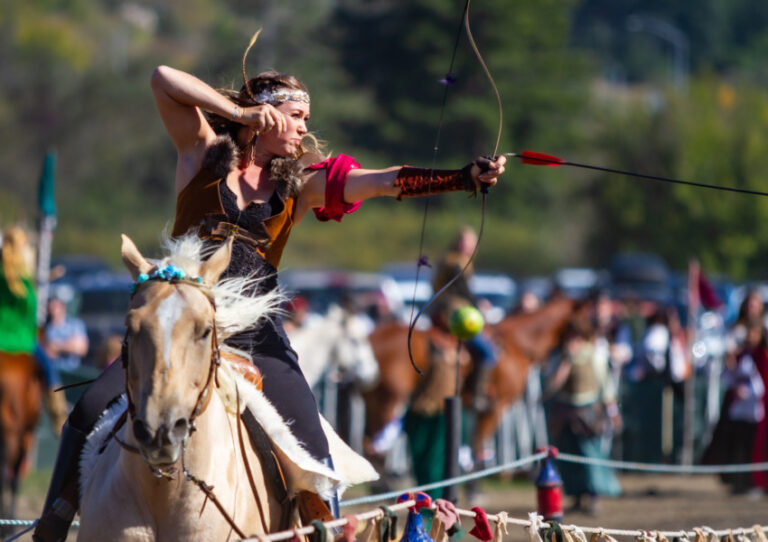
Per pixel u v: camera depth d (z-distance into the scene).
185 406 12.66
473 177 15.55
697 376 56.59
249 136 15.96
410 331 16.38
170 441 12.46
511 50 198.12
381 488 44.25
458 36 16.55
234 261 15.30
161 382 12.59
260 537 13.62
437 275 42.56
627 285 96.69
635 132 160.50
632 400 53.12
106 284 82.06
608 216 159.50
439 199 190.38
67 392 49.03
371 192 15.99
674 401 53.38
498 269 171.12
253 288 15.34
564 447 42.09
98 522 14.26
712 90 166.50
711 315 67.62
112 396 15.43
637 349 54.38
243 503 14.67
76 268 103.62
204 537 14.12
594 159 170.12
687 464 51.72
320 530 14.23
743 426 46.09
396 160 192.00
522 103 199.88
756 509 40.81
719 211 150.25
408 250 174.88
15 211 188.12
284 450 14.95
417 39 193.75
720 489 48.25
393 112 192.88
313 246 171.38
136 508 14.12
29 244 37.19
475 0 196.38
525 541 33.91
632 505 43.00
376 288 87.62
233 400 14.75
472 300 42.38
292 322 50.66
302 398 15.70
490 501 44.47
